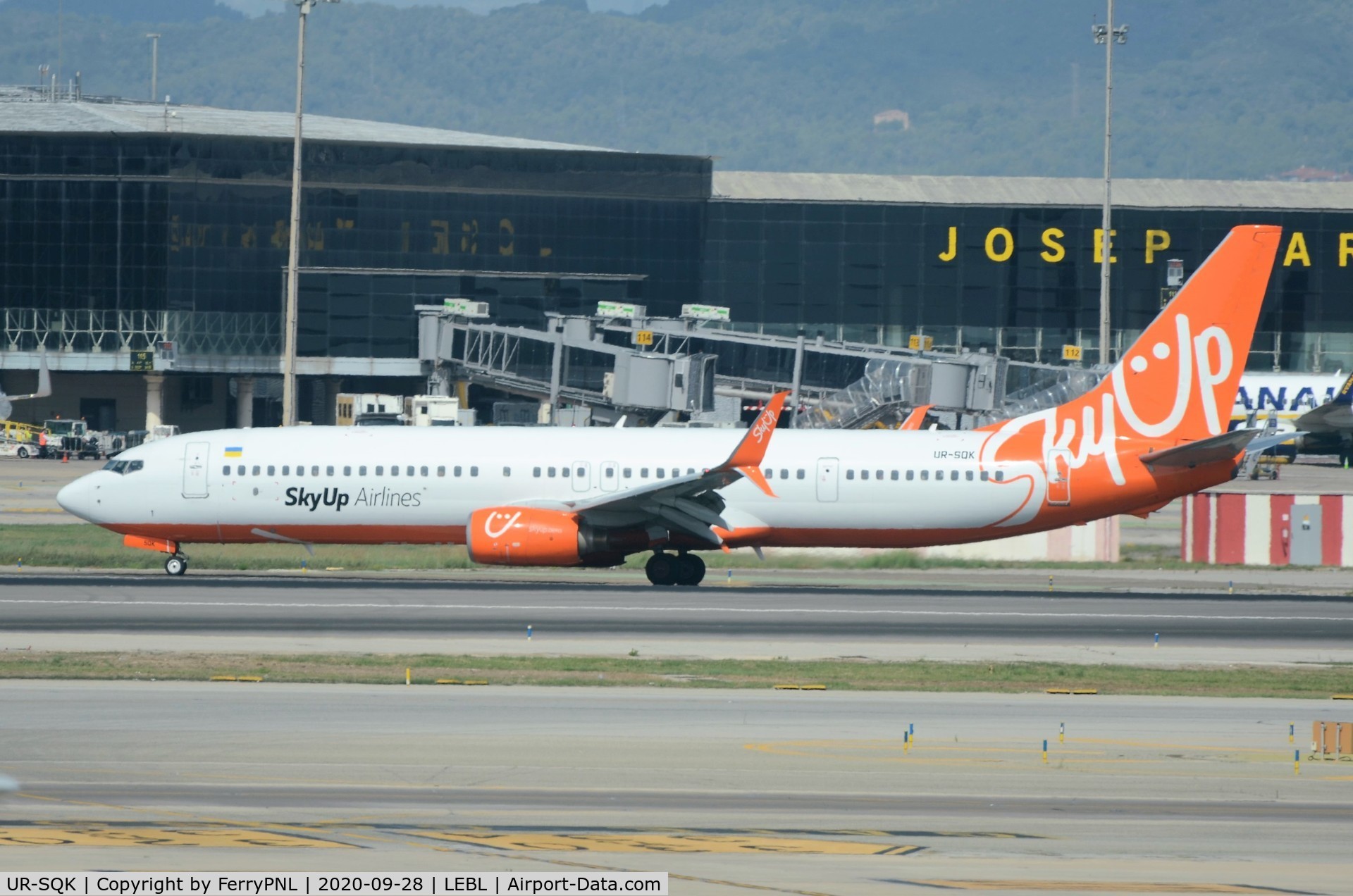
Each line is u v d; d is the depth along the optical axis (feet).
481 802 301.63
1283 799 317.83
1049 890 247.50
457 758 336.90
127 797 299.99
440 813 292.61
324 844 269.03
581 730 367.66
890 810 302.86
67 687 407.23
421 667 450.30
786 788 318.04
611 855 264.93
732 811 298.97
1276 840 286.05
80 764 324.80
